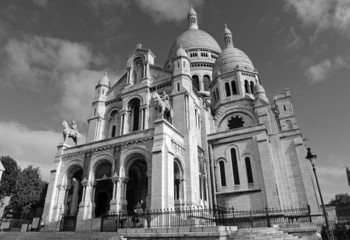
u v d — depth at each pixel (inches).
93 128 1515.7
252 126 1371.8
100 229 899.4
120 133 1395.2
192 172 1126.4
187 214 1012.5
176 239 653.9
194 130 1285.7
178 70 1392.7
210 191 1305.4
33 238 872.9
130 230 730.8
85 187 1088.2
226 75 1806.1
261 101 1524.4
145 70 1513.3
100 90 1626.5
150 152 1011.3
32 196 1920.5
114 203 975.6
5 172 1900.8
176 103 1299.2
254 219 1137.4
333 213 1512.1
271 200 1169.4
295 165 1343.5
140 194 1183.6
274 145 1390.3
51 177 1205.7
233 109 1672.0
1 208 2010.3
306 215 1149.7
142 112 1375.5
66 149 1258.0
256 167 1282.0
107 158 1106.7
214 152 1421.0
